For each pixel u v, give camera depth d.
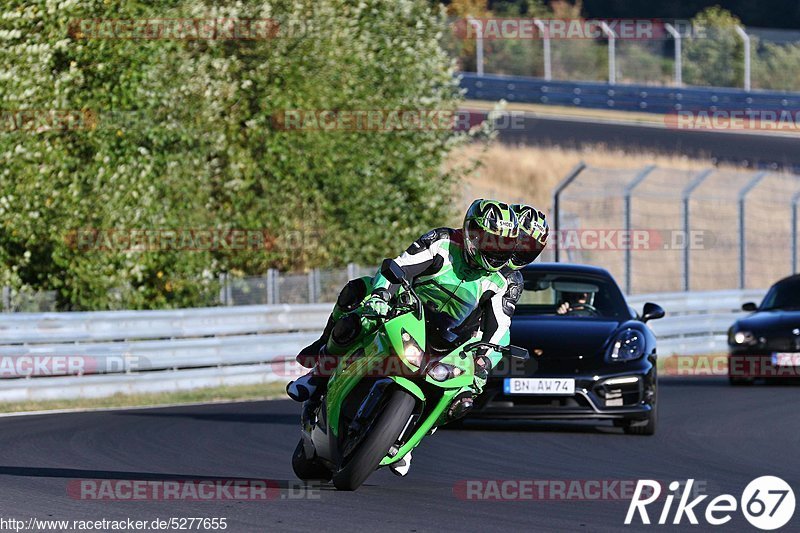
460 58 151.38
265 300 64.12
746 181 110.50
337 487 23.11
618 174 112.81
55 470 27.56
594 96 143.88
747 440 36.00
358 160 72.69
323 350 24.02
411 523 20.81
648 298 69.25
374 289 22.23
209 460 29.92
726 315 74.50
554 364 35.31
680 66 146.25
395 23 76.31
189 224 63.62
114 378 51.22
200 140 64.88
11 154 57.62
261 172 70.25
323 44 71.44
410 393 22.48
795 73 154.25
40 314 49.09
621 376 35.50
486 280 23.05
